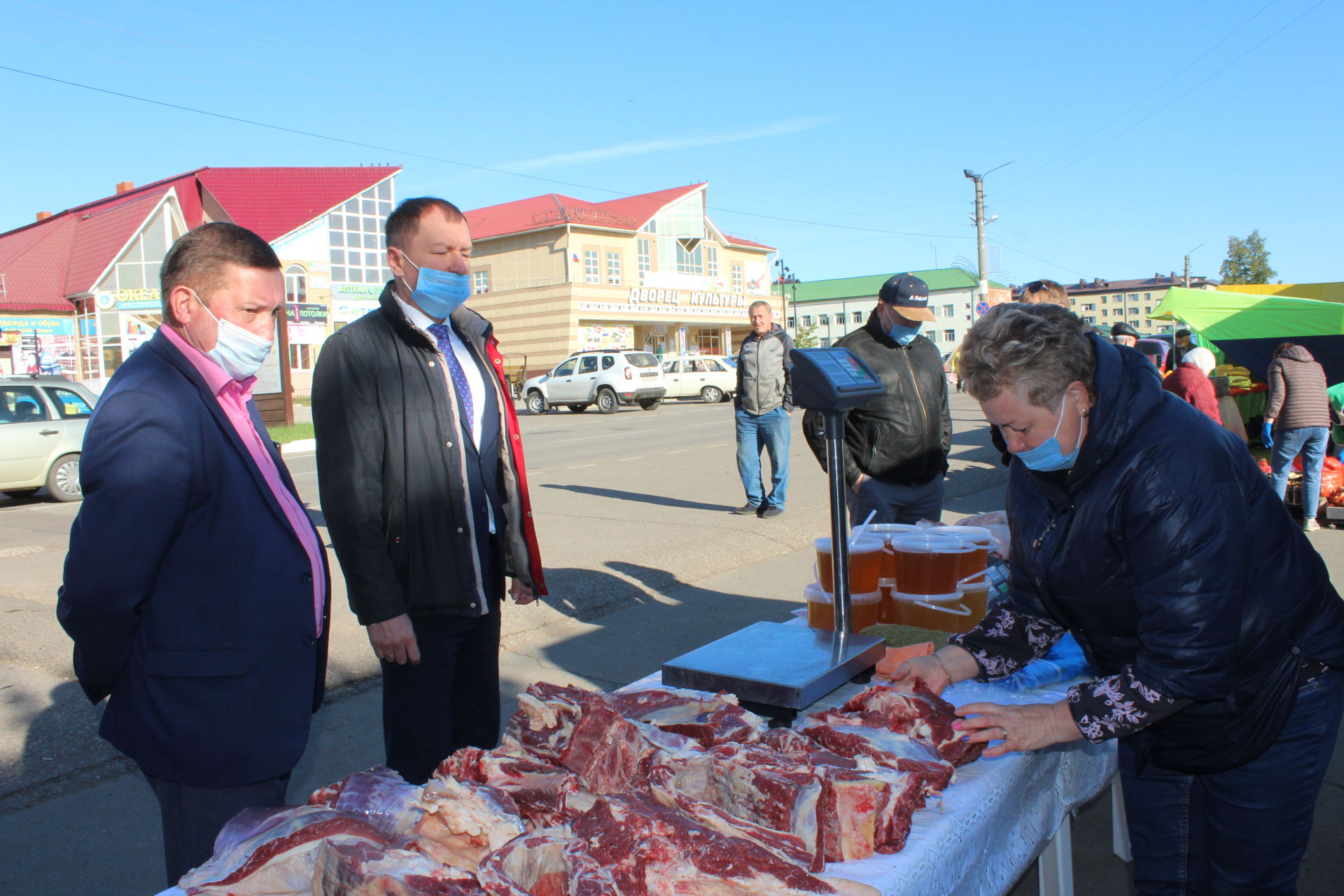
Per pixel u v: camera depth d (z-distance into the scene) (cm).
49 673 465
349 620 550
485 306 3922
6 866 299
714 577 670
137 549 172
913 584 263
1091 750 234
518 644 520
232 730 185
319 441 233
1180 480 157
